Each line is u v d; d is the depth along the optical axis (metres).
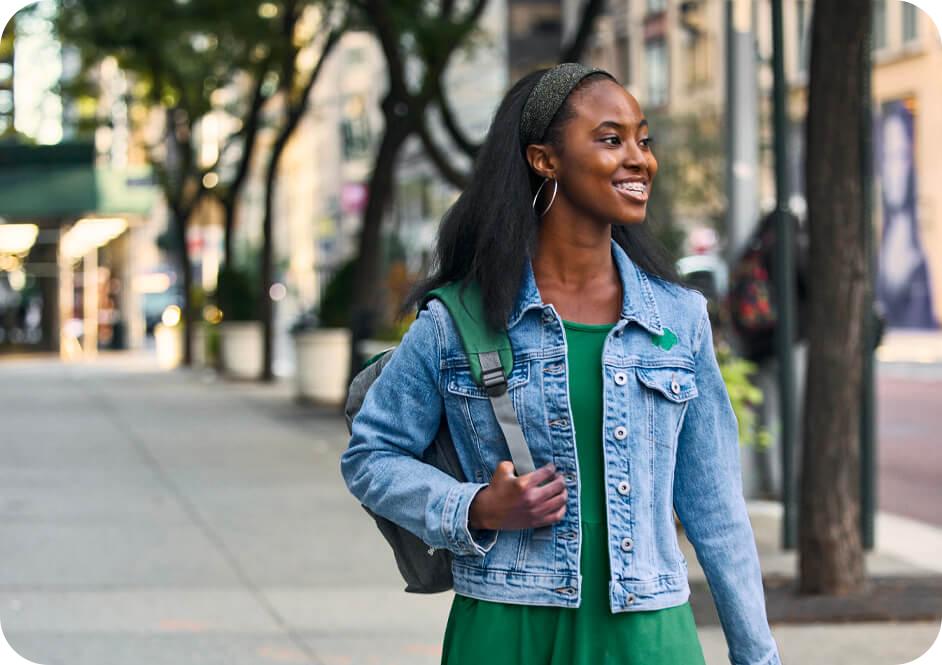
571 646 2.67
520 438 2.67
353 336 18.19
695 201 37.75
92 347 38.19
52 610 7.16
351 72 80.38
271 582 7.93
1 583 7.84
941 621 6.93
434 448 2.84
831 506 7.39
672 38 45.59
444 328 2.74
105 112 31.05
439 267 2.85
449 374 2.75
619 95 2.73
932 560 8.50
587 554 2.67
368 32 20.91
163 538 9.33
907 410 18.11
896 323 38.25
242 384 26.44
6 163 32.41
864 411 8.84
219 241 45.47
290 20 20.62
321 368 20.94
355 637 6.66
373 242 18.42
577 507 2.66
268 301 26.75
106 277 42.44
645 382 2.69
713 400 2.80
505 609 2.69
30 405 20.62
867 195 7.84
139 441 15.56
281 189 99.19
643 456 2.69
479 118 53.94
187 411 19.77
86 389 24.44
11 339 41.22
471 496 2.62
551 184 2.75
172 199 32.12
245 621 6.97
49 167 32.56
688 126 38.41
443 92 17.28
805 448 7.48
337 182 81.38
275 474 12.70
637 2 47.69
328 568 8.34
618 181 2.70
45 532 9.51
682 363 2.73
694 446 2.80
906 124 37.91
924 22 37.12
